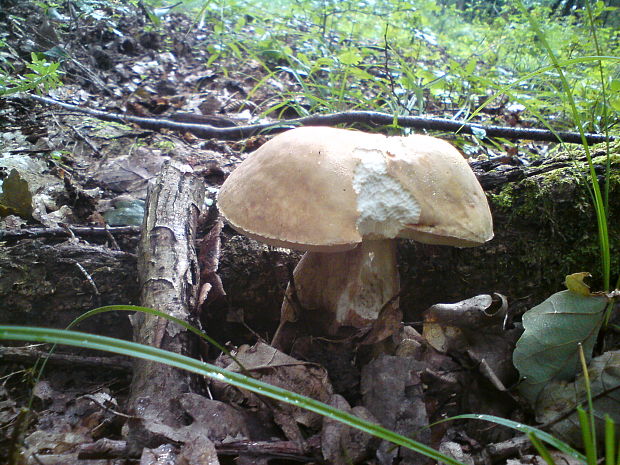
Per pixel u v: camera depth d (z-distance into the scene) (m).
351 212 0.22
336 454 0.21
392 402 0.23
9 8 0.72
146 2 0.93
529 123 0.62
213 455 0.20
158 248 0.29
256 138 0.52
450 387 0.25
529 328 0.25
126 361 0.27
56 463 0.20
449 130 0.45
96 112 0.52
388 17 0.71
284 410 0.24
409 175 0.22
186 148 0.48
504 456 0.22
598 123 0.48
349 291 0.26
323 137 0.23
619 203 0.32
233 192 0.24
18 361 0.27
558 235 0.32
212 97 0.66
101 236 0.33
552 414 0.24
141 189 0.41
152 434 0.21
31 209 0.33
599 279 0.32
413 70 0.63
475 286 0.32
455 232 0.22
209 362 0.27
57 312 0.29
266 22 0.95
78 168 0.43
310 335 0.27
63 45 0.69
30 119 0.50
